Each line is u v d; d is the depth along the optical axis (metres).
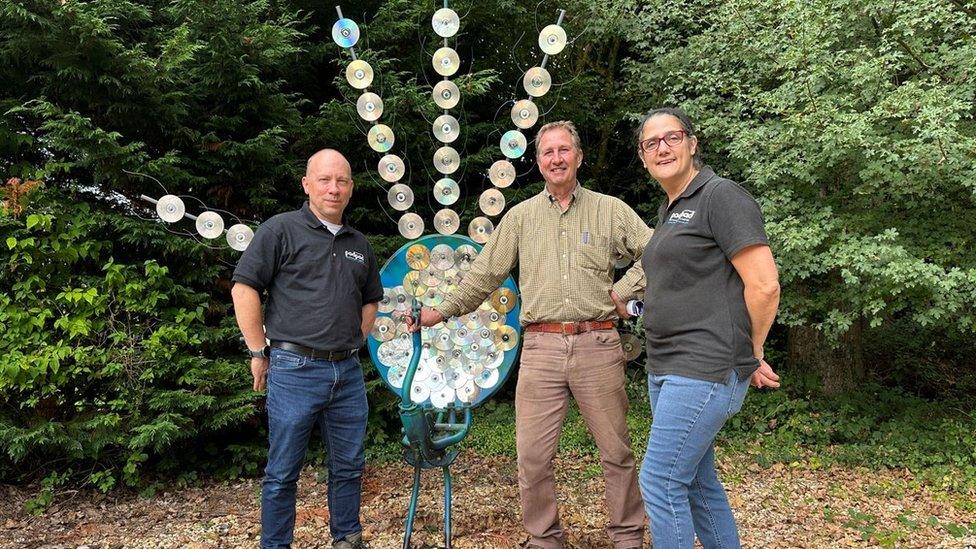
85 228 3.21
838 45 4.02
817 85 3.71
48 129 3.16
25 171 3.27
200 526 2.93
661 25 5.33
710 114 4.32
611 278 2.43
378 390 4.00
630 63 5.30
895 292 3.40
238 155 3.54
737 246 1.68
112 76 3.11
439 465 2.54
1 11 2.78
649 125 1.89
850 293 3.74
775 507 3.17
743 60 4.35
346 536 2.47
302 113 4.38
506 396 4.94
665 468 1.80
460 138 4.38
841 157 3.64
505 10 4.45
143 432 3.10
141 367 3.26
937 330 5.82
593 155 5.70
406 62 4.33
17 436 2.99
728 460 3.90
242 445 3.62
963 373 5.55
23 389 3.04
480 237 3.03
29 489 3.30
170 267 3.55
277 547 2.27
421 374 2.71
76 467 3.43
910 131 3.58
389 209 4.29
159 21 3.82
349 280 2.34
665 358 1.85
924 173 3.42
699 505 2.04
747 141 3.84
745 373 1.75
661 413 1.81
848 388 4.80
